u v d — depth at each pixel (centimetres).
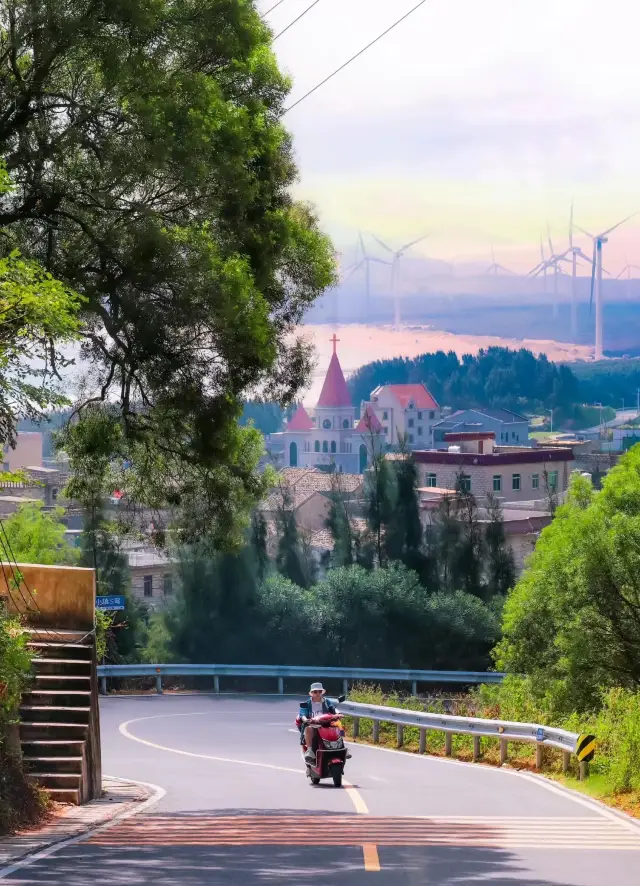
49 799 4006
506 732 6431
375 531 17425
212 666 13825
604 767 5253
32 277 3144
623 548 7712
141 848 3064
